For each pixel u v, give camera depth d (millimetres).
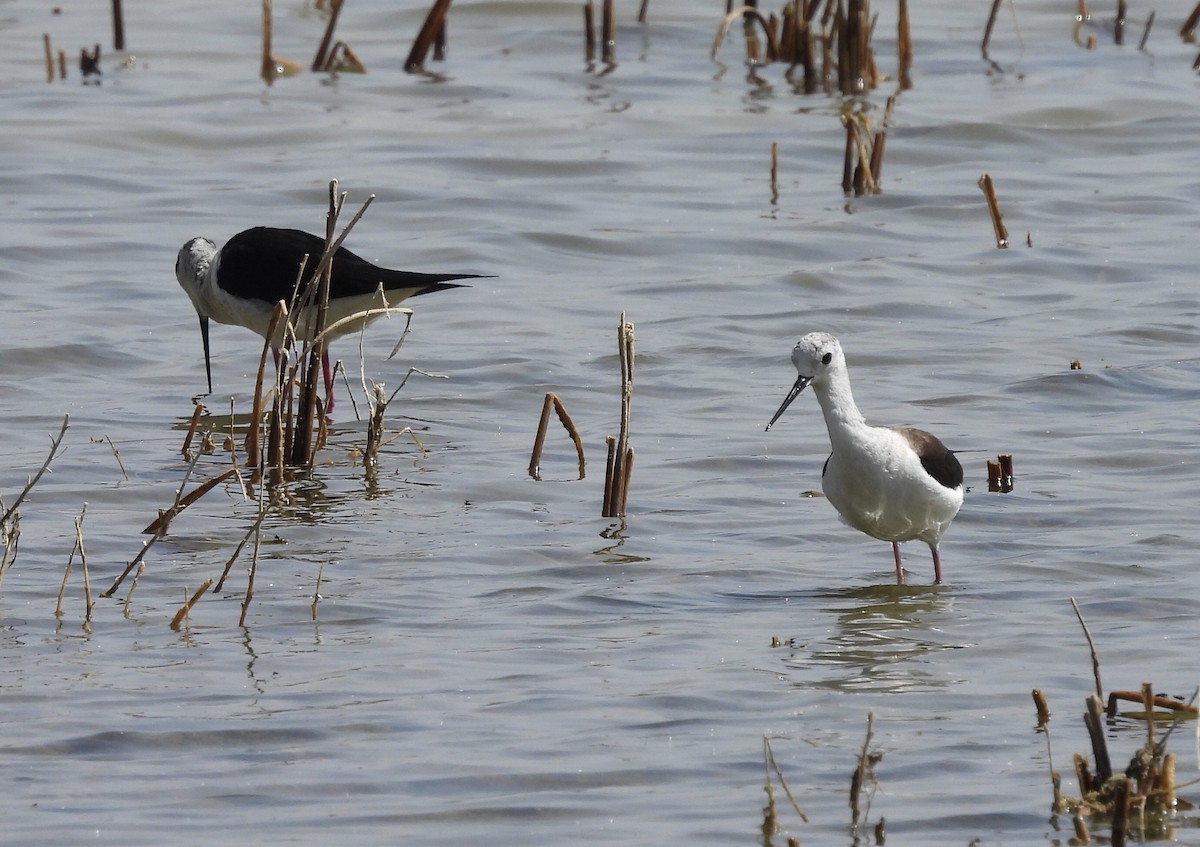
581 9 32781
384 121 25984
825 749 8758
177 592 11047
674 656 10055
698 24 31922
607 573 11523
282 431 13922
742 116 26250
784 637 10375
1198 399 15445
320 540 12125
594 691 9500
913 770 8516
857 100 27016
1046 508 12750
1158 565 11570
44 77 27766
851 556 11969
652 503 13016
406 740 8836
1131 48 30188
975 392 15773
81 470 13656
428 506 12961
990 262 20125
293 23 31844
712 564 11719
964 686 9602
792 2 32344
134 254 20359
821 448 14352
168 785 8328
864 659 10000
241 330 18297
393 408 15672
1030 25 31719
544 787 8328
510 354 17109
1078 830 7773
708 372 16578
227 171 23672
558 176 23609
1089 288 19188
